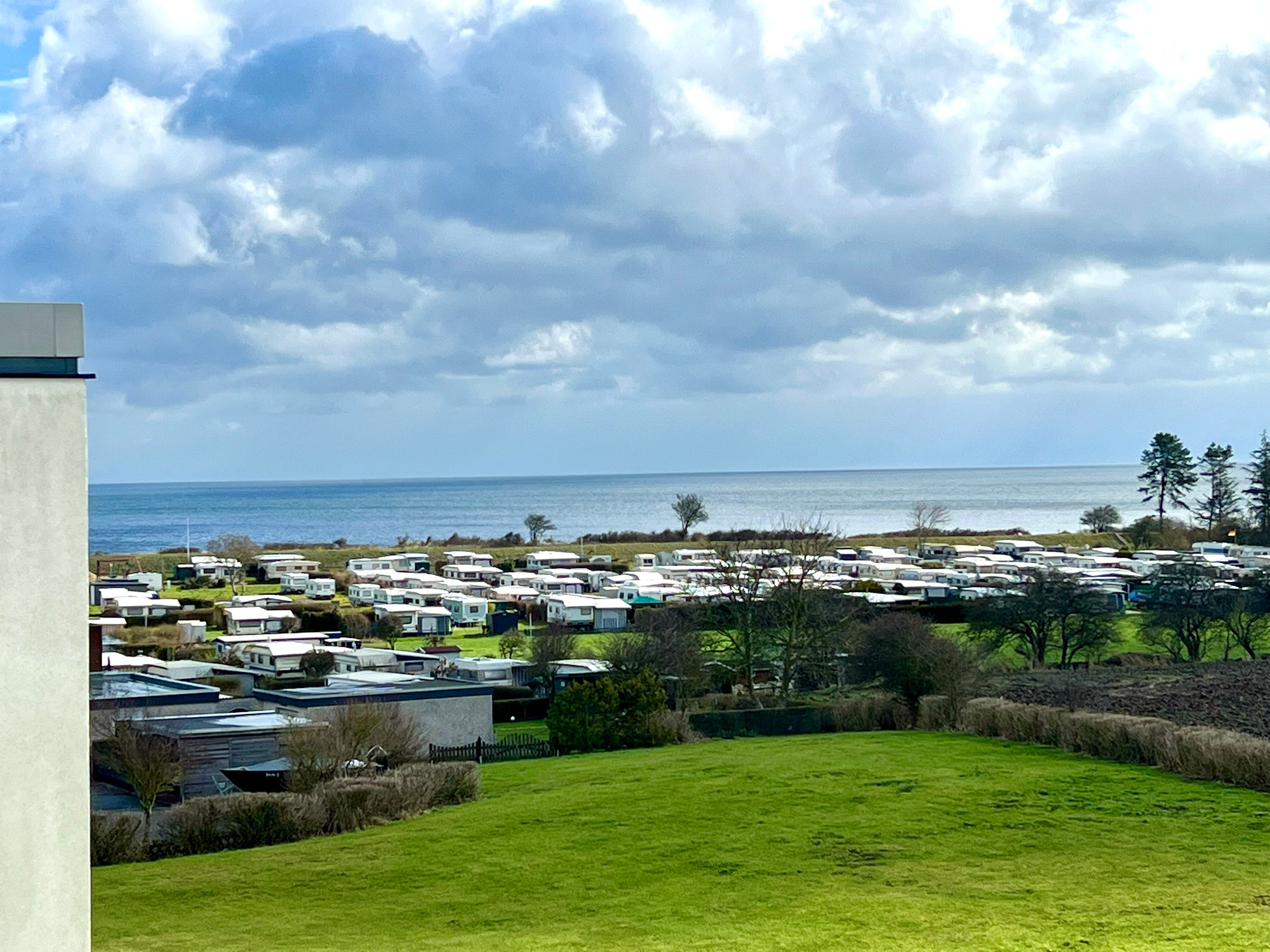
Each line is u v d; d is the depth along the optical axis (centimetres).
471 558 14112
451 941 2167
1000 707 4797
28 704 1050
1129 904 2338
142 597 9731
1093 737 4188
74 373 1061
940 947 2073
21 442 1044
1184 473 19575
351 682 4938
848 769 3922
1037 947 2058
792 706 5781
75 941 1069
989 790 3481
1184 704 5347
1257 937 2091
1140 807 3222
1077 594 7612
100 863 2795
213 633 9412
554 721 4859
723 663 6506
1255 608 8412
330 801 3144
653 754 4588
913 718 5441
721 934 2192
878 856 2762
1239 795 3362
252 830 2986
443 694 4628
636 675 5241
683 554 13600
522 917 2334
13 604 1044
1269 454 17350
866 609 7544
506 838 2989
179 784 3472
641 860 2761
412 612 9706
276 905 2433
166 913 2378
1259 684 6044
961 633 7875
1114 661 7481
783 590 6506
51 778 1059
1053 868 2641
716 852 2822
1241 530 16375
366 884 2581
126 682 4731
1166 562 10912
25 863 1053
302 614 9700
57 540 1058
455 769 3622
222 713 4172
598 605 9444
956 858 2738
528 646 7531
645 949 2091
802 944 2111
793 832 3006
